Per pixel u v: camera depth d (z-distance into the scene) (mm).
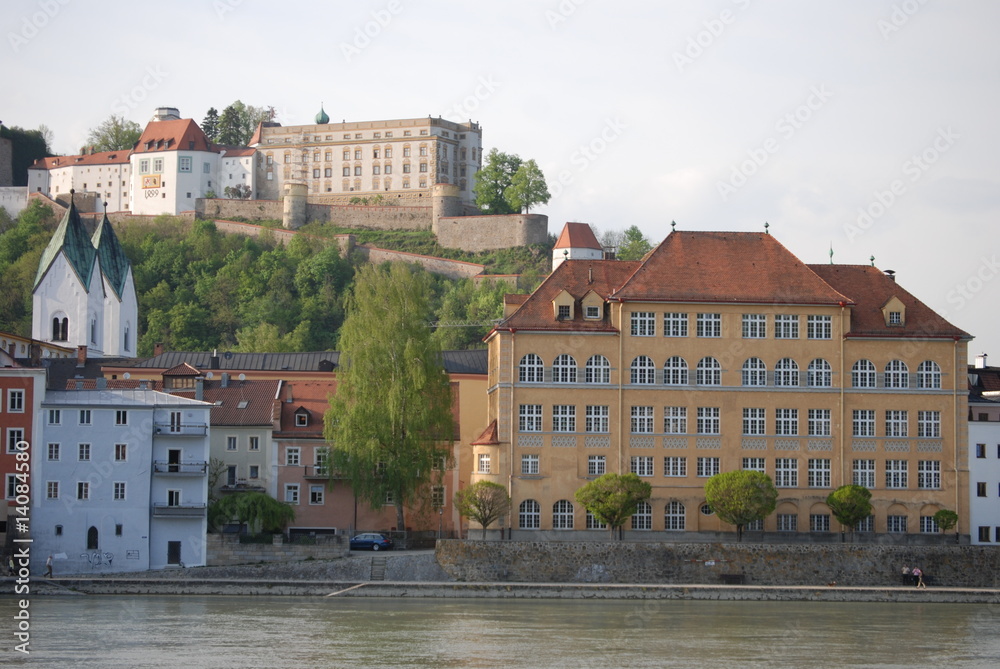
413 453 135250
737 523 127562
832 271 142500
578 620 111250
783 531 133750
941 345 137000
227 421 146500
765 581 124500
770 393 135250
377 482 134625
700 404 134750
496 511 129125
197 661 95312
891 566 125312
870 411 136000
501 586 121812
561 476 133125
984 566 125750
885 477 135375
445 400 139375
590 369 134500
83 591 123750
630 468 133750
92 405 133625
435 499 145625
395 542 137250
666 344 134875
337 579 125812
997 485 137375
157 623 109062
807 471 134875
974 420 141750
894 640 104812
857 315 138000
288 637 103375
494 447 133375
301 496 145125
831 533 133625
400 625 108500
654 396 134500
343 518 144375
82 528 132500
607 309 136625
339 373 138875
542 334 134375
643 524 133125
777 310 135875
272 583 124062
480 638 103500
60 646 99812
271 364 171875
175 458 135000
